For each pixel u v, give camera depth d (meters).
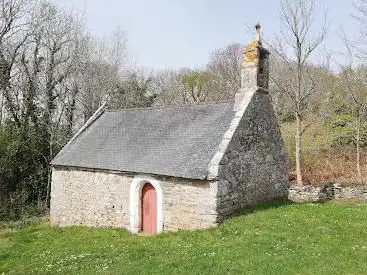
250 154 14.94
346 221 12.32
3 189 24.11
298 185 22.50
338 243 10.20
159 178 14.45
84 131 20.48
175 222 13.91
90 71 33.84
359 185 21.06
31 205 24.61
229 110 15.47
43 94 27.88
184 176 13.32
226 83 46.59
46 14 28.80
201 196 13.18
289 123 33.16
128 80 40.69
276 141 16.88
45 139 26.42
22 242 14.88
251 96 15.21
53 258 11.70
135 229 15.33
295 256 9.31
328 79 32.75
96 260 10.72
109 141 18.39
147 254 10.67
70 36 31.34
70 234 15.70
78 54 31.73
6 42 27.05
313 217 12.85
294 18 23.22
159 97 46.19
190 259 9.65
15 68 27.72
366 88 26.36
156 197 14.99
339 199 19.84
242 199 14.33
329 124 30.47
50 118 26.36
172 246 11.30
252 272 8.56
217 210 12.89
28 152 25.56
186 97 49.38
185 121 16.61
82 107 33.12
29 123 27.28
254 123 15.29
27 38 27.89
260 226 12.09
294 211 13.80
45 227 18.30
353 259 9.05
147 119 18.42
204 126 15.46
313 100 31.38
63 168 18.52
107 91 36.59
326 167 25.41
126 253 11.08
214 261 9.33
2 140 24.03
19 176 25.27
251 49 15.67
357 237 10.70
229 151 13.65
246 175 14.62
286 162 17.59
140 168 15.02
